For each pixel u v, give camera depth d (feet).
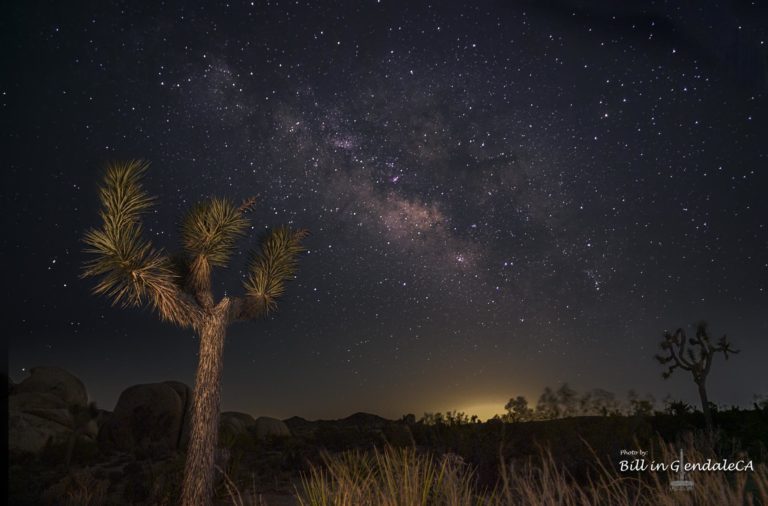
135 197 28.60
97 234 28.02
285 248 34.91
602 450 25.85
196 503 28.73
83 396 76.54
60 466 47.52
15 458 50.44
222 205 32.01
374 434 54.44
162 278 29.58
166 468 39.73
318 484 16.34
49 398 67.36
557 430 28.22
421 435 46.29
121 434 62.80
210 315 31.19
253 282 33.78
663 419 40.32
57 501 31.14
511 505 15.26
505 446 28.63
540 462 25.07
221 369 30.96
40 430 56.34
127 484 36.29
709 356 43.60
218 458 37.83
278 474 40.93
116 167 28.63
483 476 21.15
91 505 31.22
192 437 29.71
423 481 15.81
